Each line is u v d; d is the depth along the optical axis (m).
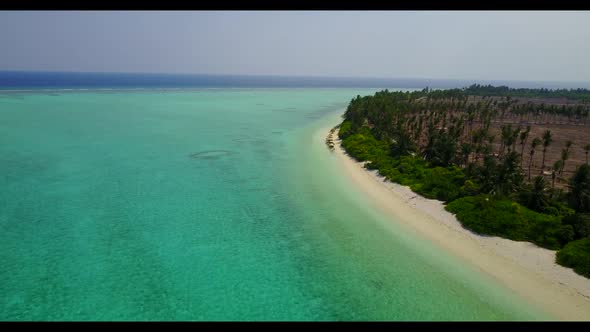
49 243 33.88
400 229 39.72
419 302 28.20
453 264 33.16
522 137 70.81
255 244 35.72
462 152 64.38
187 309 26.78
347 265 32.75
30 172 52.59
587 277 30.34
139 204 43.56
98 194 45.84
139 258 32.31
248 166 61.41
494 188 45.84
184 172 56.59
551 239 35.22
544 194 42.94
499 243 36.12
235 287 29.30
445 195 46.44
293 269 31.88
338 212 43.75
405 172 56.62
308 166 62.88
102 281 29.02
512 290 29.66
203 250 34.22
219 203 45.06
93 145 70.19
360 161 66.88
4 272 29.41
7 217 38.41
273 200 46.75
